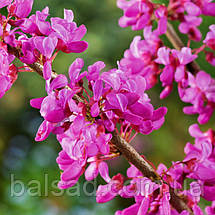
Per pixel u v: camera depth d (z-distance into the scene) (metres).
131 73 0.49
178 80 0.47
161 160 0.94
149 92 0.92
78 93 0.40
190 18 0.49
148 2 0.48
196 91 0.49
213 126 0.89
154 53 0.49
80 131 0.40
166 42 0.85
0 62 0.40
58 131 0.40
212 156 0.45
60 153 0.41
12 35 0.40
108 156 0.42
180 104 0.94
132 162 0.41
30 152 0.91
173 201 0.42
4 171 0.83
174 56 0.47
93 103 0.40
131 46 0.49
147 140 0.94
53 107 0.39
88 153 0.40
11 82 0.41
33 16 0.41
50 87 0.39
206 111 0.50
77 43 0.41
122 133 0.42
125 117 0.40
